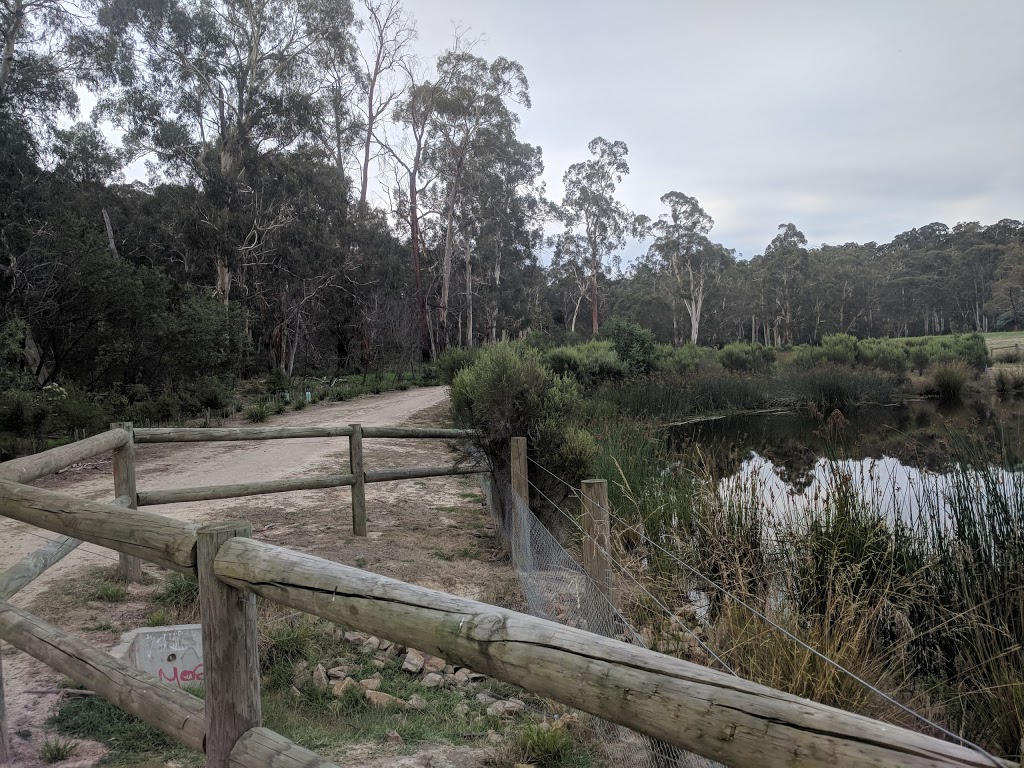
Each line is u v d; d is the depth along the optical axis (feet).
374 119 156.66
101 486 28.58
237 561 5.56
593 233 208.95
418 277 149.69
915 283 254.06
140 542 6.56
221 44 105.60
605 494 11.35
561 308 233.55
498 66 155.43
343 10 114.83
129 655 11.67
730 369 92.99
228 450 40.14
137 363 62.13
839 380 74.38
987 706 11.55
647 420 50.16
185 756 9.02
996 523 15.01
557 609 13.05
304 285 114.21
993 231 294.87
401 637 4.73
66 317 59.41
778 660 10.97
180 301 74.84
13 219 62.03
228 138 107.55
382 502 25.93
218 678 5.71
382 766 9.01
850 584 13.51
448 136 157.89
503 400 19.65
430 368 130.31
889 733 2.96
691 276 222.07
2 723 8.71
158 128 104.32
